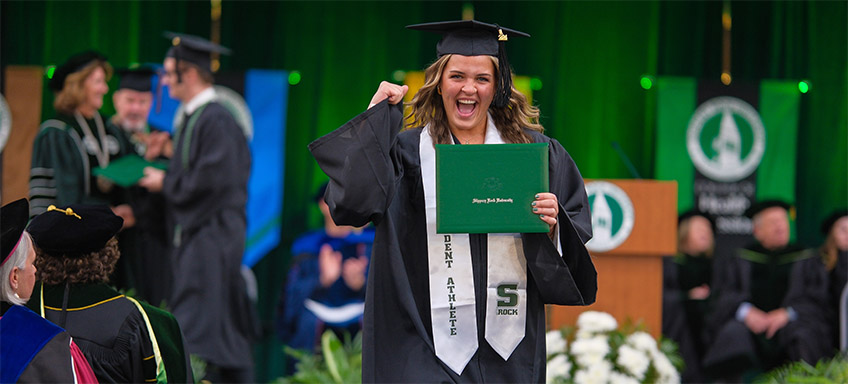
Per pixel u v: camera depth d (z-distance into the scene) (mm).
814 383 6652
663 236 6555
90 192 8539
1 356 3234
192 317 7922
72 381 3283
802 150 11258
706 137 10266
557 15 11258
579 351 5812
